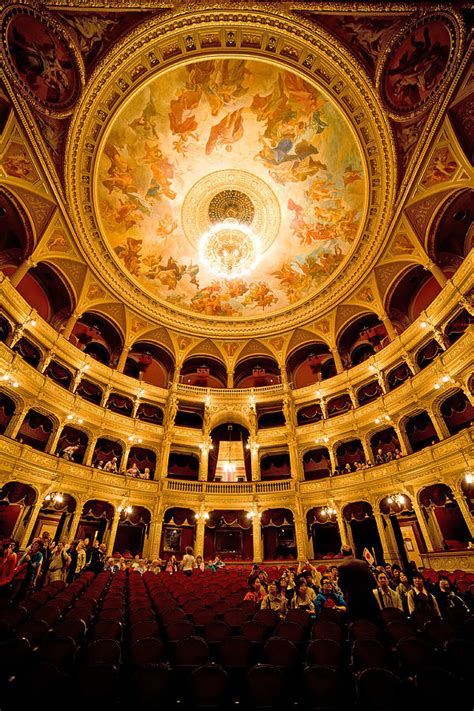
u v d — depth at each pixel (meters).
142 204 19.81
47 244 17.97
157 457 22.17
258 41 14.32
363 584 5.50
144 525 20.62
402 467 17.14
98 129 15.88
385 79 13.67
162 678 3.35
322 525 21.66
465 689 3.10
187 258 22.91
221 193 20.59
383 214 18.03
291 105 16.48
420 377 17.44
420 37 12.06
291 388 25.55
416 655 4.05
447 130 13.76
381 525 17.66
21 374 16.05
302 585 7.66
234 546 21.80
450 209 16.38
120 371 23.11
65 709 3.13
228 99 16.45
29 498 15.67
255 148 18.42
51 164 15.41
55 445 17.77
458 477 14.71
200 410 25.12
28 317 16.75
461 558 13.18
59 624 5.13
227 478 24.34
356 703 3.27
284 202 20.56
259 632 5.43
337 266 22.16
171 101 16.28
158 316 24.64
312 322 25.00
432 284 19.83
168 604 7.32
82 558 12.90
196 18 13.42
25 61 12.30
